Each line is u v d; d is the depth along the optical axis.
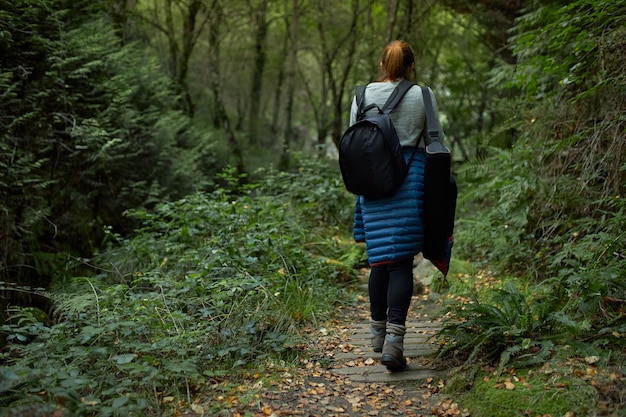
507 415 2.41
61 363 2.91
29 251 5.21
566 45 4.96
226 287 3.90
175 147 7.84
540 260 4.52
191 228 5.56
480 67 14.51
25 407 2.23
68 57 5.92
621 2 3.73
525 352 2.83
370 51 12.57
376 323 3.16
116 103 6.49
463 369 2.89
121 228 6.79
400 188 2.91
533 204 4.85
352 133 2.89
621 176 4.04
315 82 22.66
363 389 2.89
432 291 4.95
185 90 12.23
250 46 17.77
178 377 2.83
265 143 20.58
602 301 3.06
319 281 4.65
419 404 2.71
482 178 6.50
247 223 5.36
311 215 7.23
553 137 5.00
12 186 4.92
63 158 5.86
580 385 2.41
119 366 2.73
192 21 12.49
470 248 5.89
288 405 2.69
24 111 5.35
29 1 5.41
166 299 3.89
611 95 4.31
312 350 3.42
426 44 13.07
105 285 4.33
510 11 8.32
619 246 3.40
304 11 15.66
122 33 9.24
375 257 2.95
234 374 3.01
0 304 4.45
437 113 2.93
